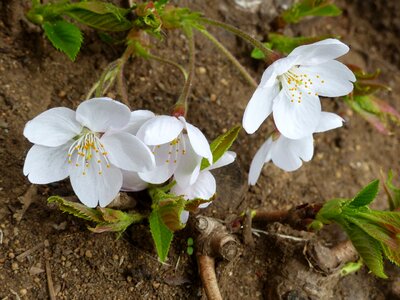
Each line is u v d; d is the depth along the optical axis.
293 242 0.15
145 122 0.12
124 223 0.13
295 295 0.14
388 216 0.13
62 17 0.15
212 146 0.12
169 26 0.16
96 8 0.14
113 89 0.16
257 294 0.15
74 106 0.16
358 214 0.14
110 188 0.13
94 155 0.12
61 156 0.13
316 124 0.14
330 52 0.13
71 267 0.13
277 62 0.13
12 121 0.15
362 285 0.16
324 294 0.15
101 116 0.12
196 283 0.14
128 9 0.15
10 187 0.14
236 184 0.15
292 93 0.14
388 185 0.15
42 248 0.13
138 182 0.13
